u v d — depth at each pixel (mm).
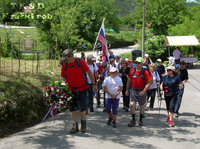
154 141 5277
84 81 5652
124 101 8195
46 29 22906
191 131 6043
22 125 6172
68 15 18297
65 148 4699
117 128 6191
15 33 32938
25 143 4934
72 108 5727
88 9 36250
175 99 6500
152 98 8281
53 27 18188
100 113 7871
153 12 37469
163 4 37719
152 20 38281
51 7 24312
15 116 6109
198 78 16484
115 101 6273
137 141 5246
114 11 49406
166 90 6539
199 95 11117
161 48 24984
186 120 7102
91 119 7059
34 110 6852
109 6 48875
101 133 5734
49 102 5781
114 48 40500
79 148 4734
